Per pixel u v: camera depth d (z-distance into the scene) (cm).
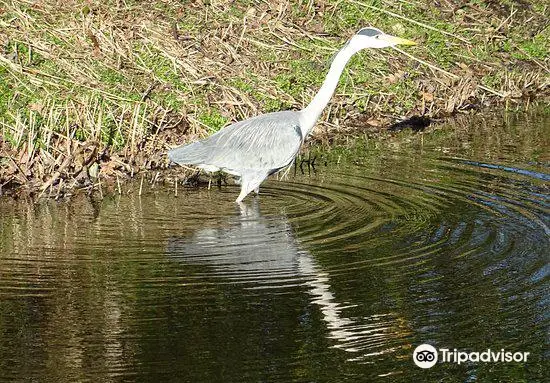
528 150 1469
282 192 1296
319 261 1035
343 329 883
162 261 1041
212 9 1798
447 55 1856
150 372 812
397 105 1691
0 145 1375
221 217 1195
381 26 1877
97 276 1002
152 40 1667
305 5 1877
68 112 1442
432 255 1048
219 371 812
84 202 1270
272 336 871
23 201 1280
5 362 830
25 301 944
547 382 804
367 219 1171
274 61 1702
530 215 1173
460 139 1546
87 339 868
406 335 873
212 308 925
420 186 1301
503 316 905
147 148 1438
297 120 1291
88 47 1623
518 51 1922
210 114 1529
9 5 1691
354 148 1510
